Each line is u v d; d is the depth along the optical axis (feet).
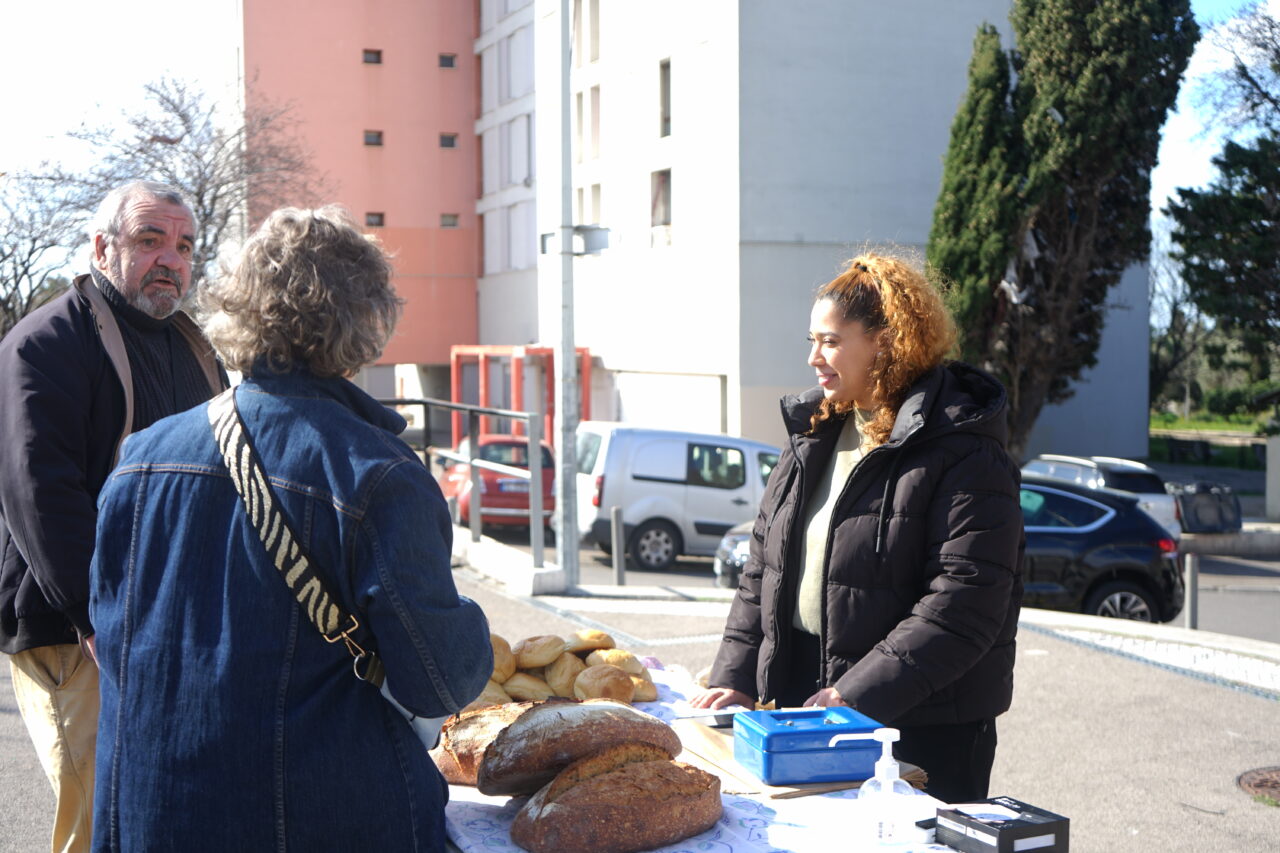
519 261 131.23
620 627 28.07
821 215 86.79
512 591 32.50
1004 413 9.32
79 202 69.82
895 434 9.11
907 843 6.68
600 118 105.81
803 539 9.93
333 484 6.19
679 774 6.89
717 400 89.51
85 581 9.32
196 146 78.13
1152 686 23.90
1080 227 72.13
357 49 137.18
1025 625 29.60
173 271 10.65
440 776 6.73
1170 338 162.20
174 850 6.11
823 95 86.43
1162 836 16.33
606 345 104.78
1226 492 65.62
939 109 89.04
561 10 36.04
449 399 151.33
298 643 6.17
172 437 6.63
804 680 9.89
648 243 97.91
